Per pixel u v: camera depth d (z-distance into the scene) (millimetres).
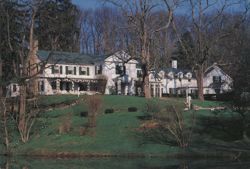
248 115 42531
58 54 88188
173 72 104500
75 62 90750
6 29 55188
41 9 58094
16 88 62625
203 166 32469
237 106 41750
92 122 48594
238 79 41562
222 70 103125
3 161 38250
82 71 92375
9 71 56281
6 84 52438
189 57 81562
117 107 61719
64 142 44250
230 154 37594
